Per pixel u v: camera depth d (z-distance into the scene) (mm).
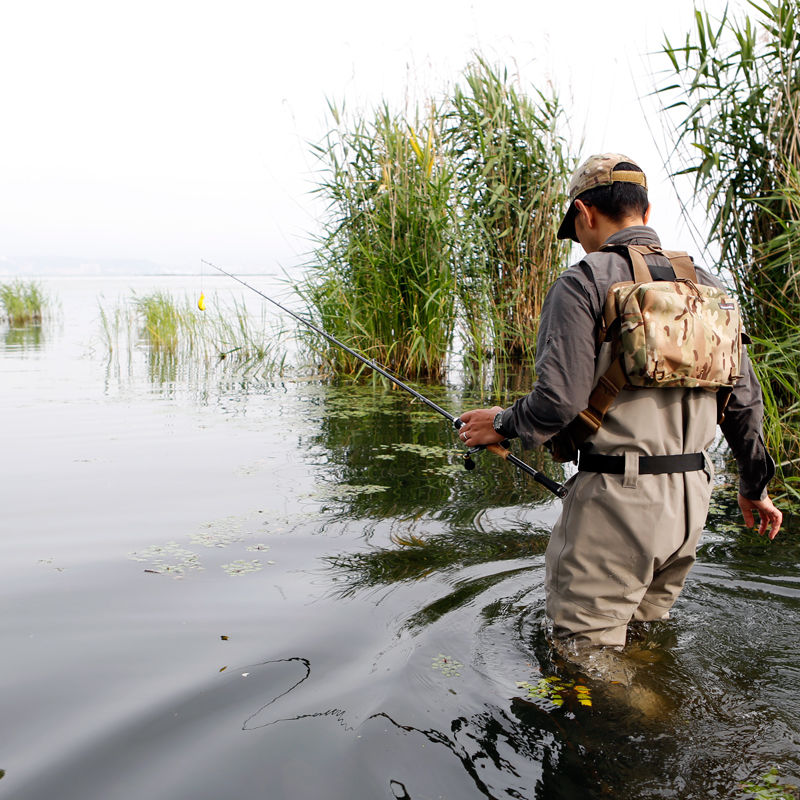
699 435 2031
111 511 3512
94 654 2146
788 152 4656
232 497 3736
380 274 7836
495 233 8734
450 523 3342
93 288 46844
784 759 1622
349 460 4504
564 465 4395
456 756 1637
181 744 1696
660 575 2213
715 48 4738
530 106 8695
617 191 2139
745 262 4953
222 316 10352
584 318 1950
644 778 1559
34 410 6129
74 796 1528
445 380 7648
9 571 2789
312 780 1564
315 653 2139
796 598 2500
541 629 2260
